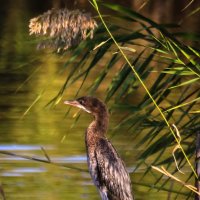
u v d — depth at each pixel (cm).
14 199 1489
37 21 627
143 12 4103
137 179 1559
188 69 744
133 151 1689
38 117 2183
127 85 807
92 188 1575
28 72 2833
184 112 806
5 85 2622
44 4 4547
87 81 2605
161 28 698
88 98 1119
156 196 1470
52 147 1880
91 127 1106
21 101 2389
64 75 2700
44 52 3173
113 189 1070
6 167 1709
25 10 4425
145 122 815
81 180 1627
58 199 1484
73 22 624
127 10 691
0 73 2808
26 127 2067
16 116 2197
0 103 2350
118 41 769
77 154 1817
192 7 4112
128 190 1062
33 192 1535
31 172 1670
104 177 1073
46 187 1569
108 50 807
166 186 1521
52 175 1655
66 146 1889
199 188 723
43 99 2417
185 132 811
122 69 801
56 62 2900
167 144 808
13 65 2973
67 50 792
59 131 2030
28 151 1841
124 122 817
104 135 1105
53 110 2258
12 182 1599
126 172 1070
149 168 820
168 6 4094
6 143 1908
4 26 3922
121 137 1802
